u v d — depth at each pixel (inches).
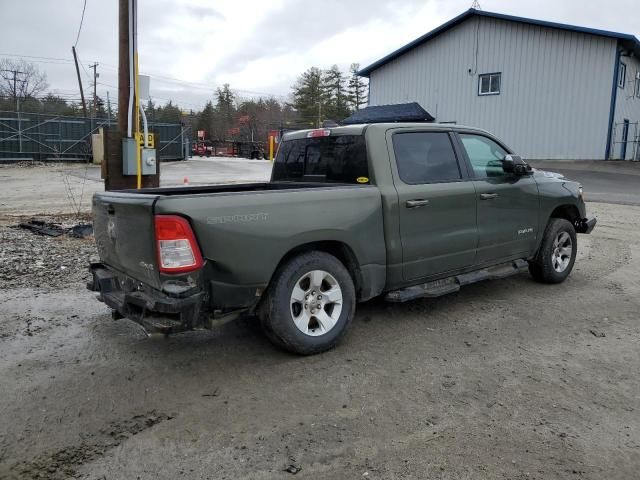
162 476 103.5
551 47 1011.3
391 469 105.3
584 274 265.1
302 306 157.8
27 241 319.0
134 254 144.6
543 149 1045.2
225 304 142.3
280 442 114.7
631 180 764.0
